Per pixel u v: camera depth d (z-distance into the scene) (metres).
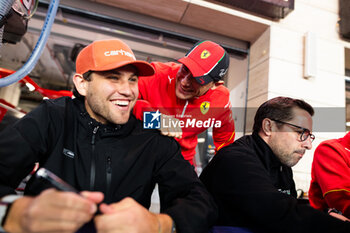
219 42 2.92
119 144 0.85
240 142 1.00
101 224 0.47
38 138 0.77
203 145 2.41
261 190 0.72
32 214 0.38
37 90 2.01
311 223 0.65
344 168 1.13
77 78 0.84
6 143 0.71
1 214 0.43
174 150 0.91
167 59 2.84
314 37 2.70
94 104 0.81
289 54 2.71
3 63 3.03
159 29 2.69
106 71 0.79
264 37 2.77
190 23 2.74
